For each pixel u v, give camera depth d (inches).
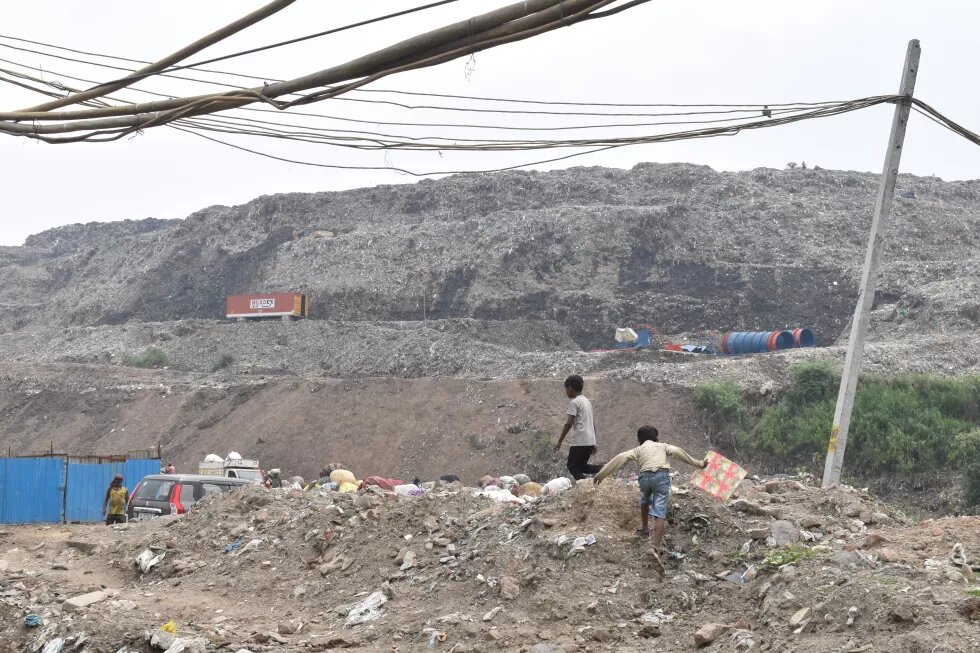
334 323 3774.6
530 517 459.8
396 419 2413.9
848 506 458.3
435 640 381.1
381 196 5354.3
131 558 566.9
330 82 329.7
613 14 268.7
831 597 336.8
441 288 4315.9
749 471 2049.7
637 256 4279.0
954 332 2888.8
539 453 2126.0
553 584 403.5
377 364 3280.0
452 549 465.7
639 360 2719.0
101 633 403.9
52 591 493.4
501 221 4601.4
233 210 5575.8
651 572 405.4
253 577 504.1
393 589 445.7
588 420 519.2
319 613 450.9
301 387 2652.6
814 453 1989.4
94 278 6018.7
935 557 373.4
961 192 5246.1
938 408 2025.1
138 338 4227.4
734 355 2896.2
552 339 3627.0
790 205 4650.6
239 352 3695.9
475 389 2438.5
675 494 451.5
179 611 459.8
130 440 2768.2
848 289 3988.7
